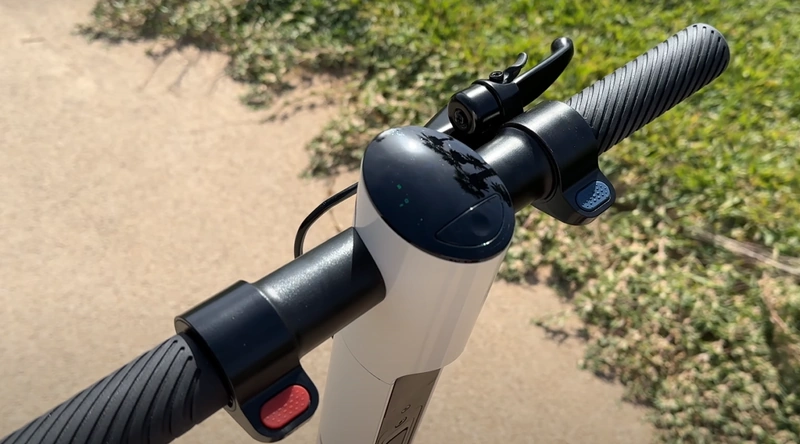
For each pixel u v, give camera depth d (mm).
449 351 377
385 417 430
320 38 1267
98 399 266
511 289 985
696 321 933
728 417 861
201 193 1053
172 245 986
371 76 1233
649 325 930
